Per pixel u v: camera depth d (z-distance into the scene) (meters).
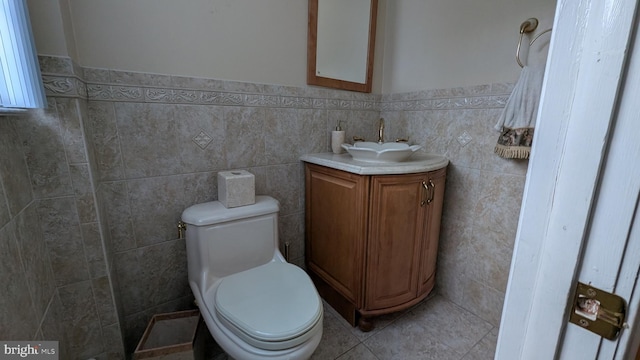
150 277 1.27
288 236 1.64
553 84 0.31
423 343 1.34
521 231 0.36
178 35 1.17
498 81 1.30
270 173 1.51
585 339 0.32
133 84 1.11
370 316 1.37
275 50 1.42
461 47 1.42
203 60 1.24
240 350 0.87
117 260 1.18
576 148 0.30
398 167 1.23
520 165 1.27
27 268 0.77
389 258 1.33
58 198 0.94
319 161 1.43
